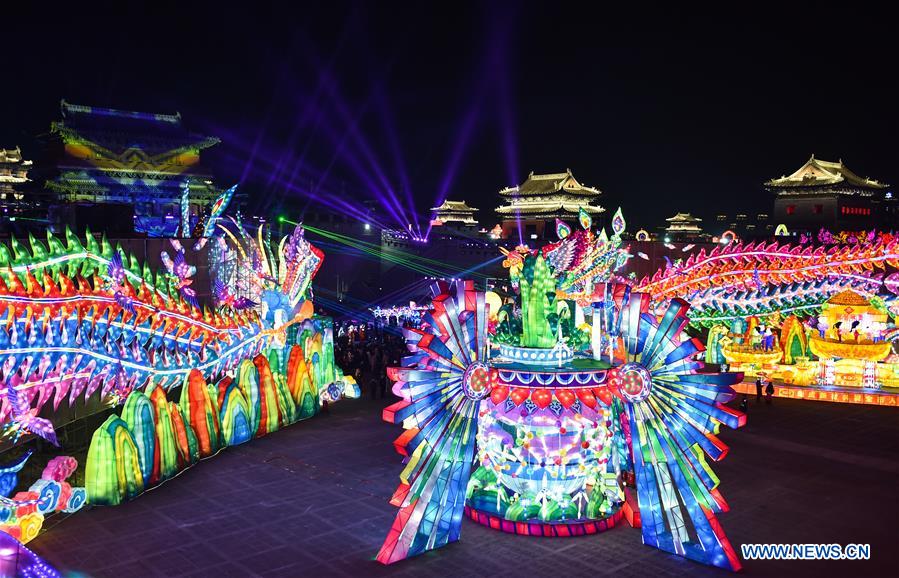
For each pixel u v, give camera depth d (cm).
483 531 1582
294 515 1673
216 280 2328
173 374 2002
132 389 1836
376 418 2572
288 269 2569
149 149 4531
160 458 1869
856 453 2209
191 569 1395
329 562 1434
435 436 1480
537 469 1559
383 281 5606
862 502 1797
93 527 1590
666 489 1484
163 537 1541
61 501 1578
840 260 3102
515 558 1455
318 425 2472
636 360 1504
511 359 1614
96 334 1698
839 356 3048
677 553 1471
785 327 3316
